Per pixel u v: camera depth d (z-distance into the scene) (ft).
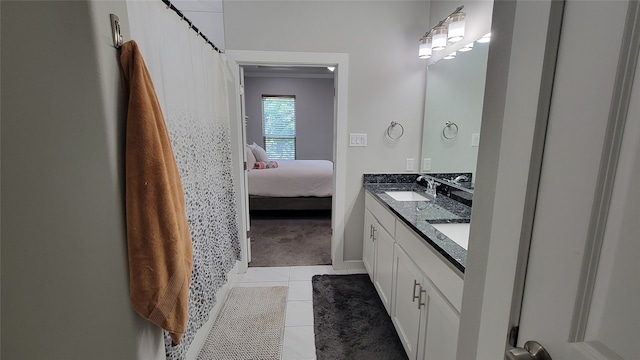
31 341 2.80
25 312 2.74
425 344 4.38
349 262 8.95
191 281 4.58
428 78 7.97
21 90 2.40
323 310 6.89
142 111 2.64
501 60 2.02
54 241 2.62
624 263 1.23
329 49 7.73
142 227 2.70
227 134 6.88
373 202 7.47
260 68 18.97
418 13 7.78
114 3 2.55
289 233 12.03
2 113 2.43
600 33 1.26
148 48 3.70
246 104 21.11
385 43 7.86
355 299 7.34
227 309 6.94
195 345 5.42
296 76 21.15
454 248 3.68
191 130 4.91
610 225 1.27
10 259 2.64
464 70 6.38
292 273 8.72
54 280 2.69
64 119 2.45
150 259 2.74
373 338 5.97
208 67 5.82
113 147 2.56
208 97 5.77
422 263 4.41
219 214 6.19
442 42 6.55
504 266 1.90
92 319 2.77
